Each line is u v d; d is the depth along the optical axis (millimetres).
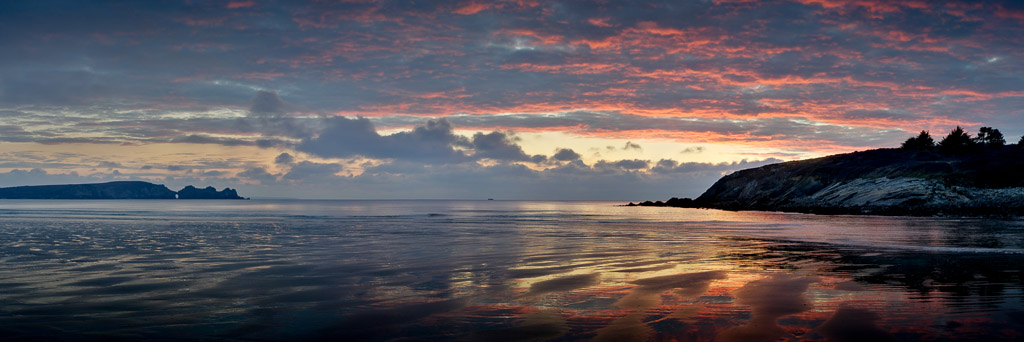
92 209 98500
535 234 31453
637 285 12430
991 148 87938
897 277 13484
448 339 7902
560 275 14094
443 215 70188
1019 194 60875
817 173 89500
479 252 20406
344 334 8203
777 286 12180
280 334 8219
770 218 56656
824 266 15906
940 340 7551
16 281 13102
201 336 8125
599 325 8609
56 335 8148
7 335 8125
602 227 39500
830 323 8547
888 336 7770
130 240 25844
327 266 15977
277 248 21891
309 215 67375
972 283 12391
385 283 12766
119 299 10805
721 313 9367
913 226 38375
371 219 55094
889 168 80500
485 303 10375
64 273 14484
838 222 46156
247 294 11352
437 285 12469
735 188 107625
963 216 55531
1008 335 7762
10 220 49469
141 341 7859
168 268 15500
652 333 8102
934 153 85750
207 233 31391
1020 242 23906
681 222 48375
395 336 8078
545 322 8836
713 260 17672
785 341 7605
